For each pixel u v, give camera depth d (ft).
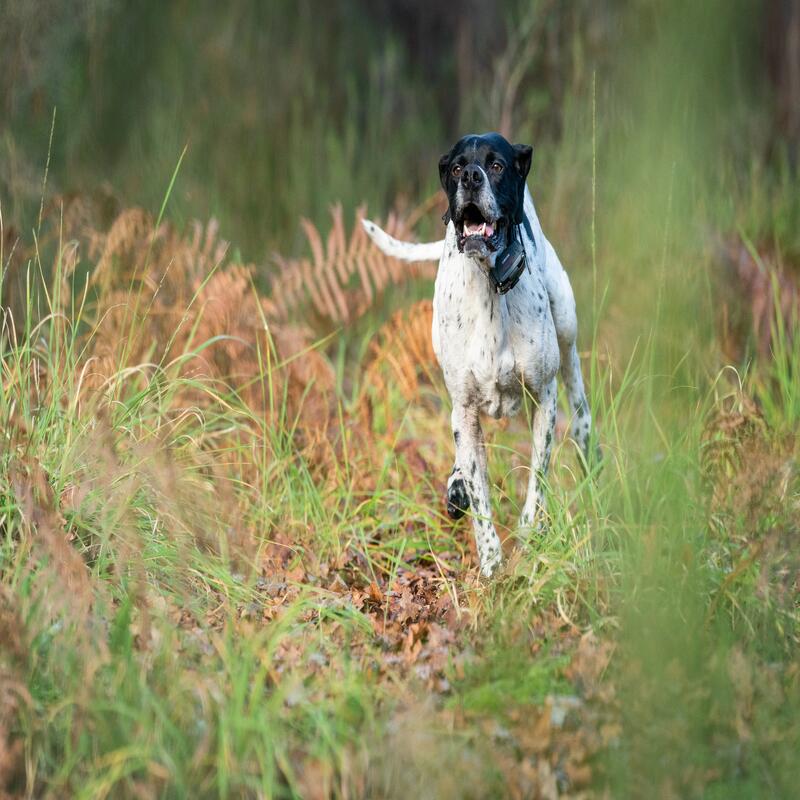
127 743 17.48
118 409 26.91
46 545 21.15
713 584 22.49
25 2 45.93
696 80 20.01
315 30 63.87
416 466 32.09
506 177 25.22
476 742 18.16
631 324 25.88
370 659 21.36
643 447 24.85
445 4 66.90
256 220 47.19
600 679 20.08
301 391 33.35
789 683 20.06
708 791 17.74
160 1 55.42
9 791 17.29
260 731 17.57
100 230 37.60
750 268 34.76
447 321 26.73
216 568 24.16
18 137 44.96
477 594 23.99
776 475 23.34
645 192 23.85
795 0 46.34
